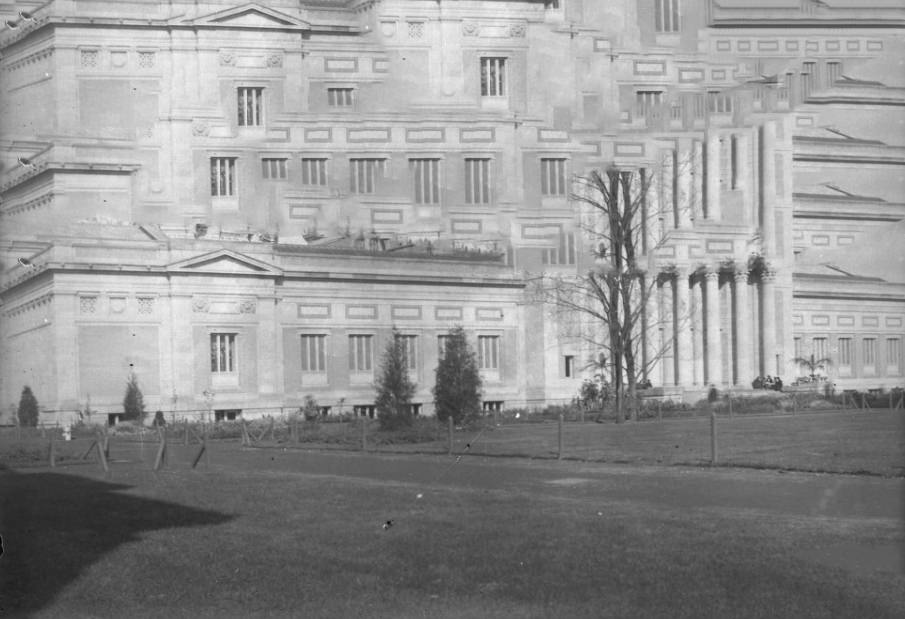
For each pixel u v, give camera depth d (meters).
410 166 78.75
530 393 84.19
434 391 74.25
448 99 77.81
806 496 44.47
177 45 82.38
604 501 43.75
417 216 79.00
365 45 78.38
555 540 34.94
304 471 57.16
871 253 119.75
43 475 56.41
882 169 116.94
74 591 30.53
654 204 92.25
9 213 86.19
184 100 82.81
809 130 111.56
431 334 79.19
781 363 118.31
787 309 118.62
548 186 80.12
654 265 105.44
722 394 110.25
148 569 32.59
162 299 81.94
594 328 88.62
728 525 37.25
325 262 80.81
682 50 81.75
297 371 81.69
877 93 103.75
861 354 122.12
